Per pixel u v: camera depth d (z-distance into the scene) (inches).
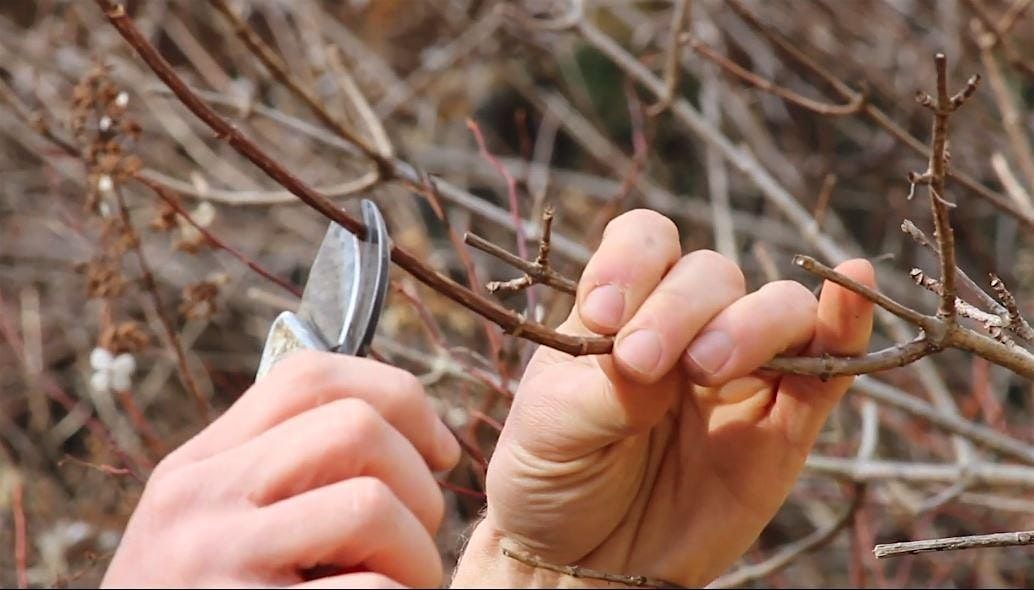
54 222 178.2
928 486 131.5
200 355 175.6
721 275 45.7
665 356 44.4
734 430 52.8
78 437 186.1
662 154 222.2
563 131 237.1
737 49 196.4
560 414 49.7
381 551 35.5
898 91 181.9
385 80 201.0
